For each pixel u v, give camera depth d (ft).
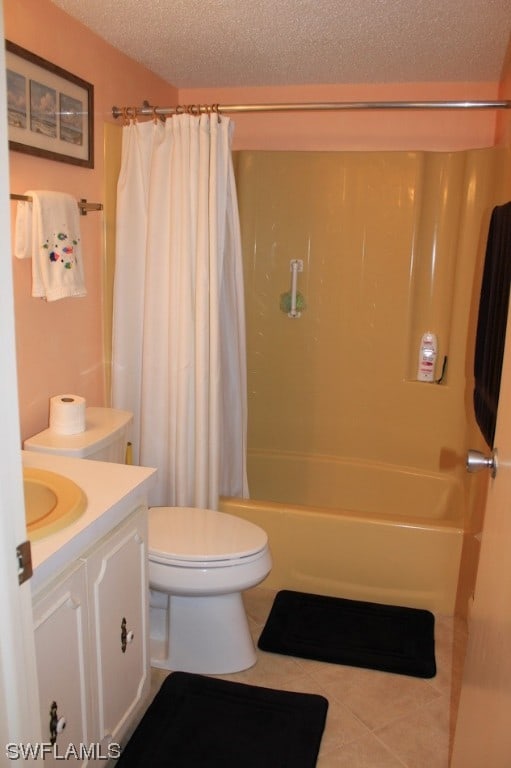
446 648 7.47
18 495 2.74
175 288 7.98
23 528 2.81
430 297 10.19
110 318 8.51
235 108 7.57
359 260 10.32
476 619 4.71
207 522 7.19
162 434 8.52
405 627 7.79
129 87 8.70
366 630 7.72
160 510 7.48
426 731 6.22
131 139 8.02
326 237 10.37
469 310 9.77
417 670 7.03
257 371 11.04
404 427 10.53
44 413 7.32
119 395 8.61
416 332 10.33
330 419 10.93
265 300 10.78
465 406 9.93
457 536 7.94
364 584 8.30
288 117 10.48
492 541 4.21
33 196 6.23
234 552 6.54
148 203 7.99
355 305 10.48
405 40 7.79
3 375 2.56
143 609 5.84
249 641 7.16
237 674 6.95
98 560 4.86
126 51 8.39
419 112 10.03
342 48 8.16
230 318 8.48
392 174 9.92
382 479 10.69
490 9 6.70
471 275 9.70
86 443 6.66
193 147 7.61
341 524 8.17
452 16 6.93
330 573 8.36
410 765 5.80
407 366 10.40
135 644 5.73
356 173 10.05
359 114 10.25
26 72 6.31
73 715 4.64
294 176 10.27
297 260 10.53
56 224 6.49
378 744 6.05
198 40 7.93
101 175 8.06
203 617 6.95
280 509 8.31
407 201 9.92
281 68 9.18
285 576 8.50
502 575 3.64
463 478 9.84
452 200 9.77
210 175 7.66
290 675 6.96
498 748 3.28
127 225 8.15
